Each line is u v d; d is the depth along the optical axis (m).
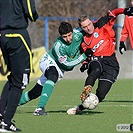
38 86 26.28
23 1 19.88
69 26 24.80
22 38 19.91
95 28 26.03
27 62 20.11
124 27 32.28
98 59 25.97
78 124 22.33
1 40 20.05
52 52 25.89
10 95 20.05
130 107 29.81
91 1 64.25
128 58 59.09
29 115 25.58
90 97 25.33
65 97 37.53
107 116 25.11
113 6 64.38
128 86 47.97
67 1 63.69
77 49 25.36
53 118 24.34
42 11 63.00
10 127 19.92
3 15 20.06
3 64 50.09
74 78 55.94
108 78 25.81
